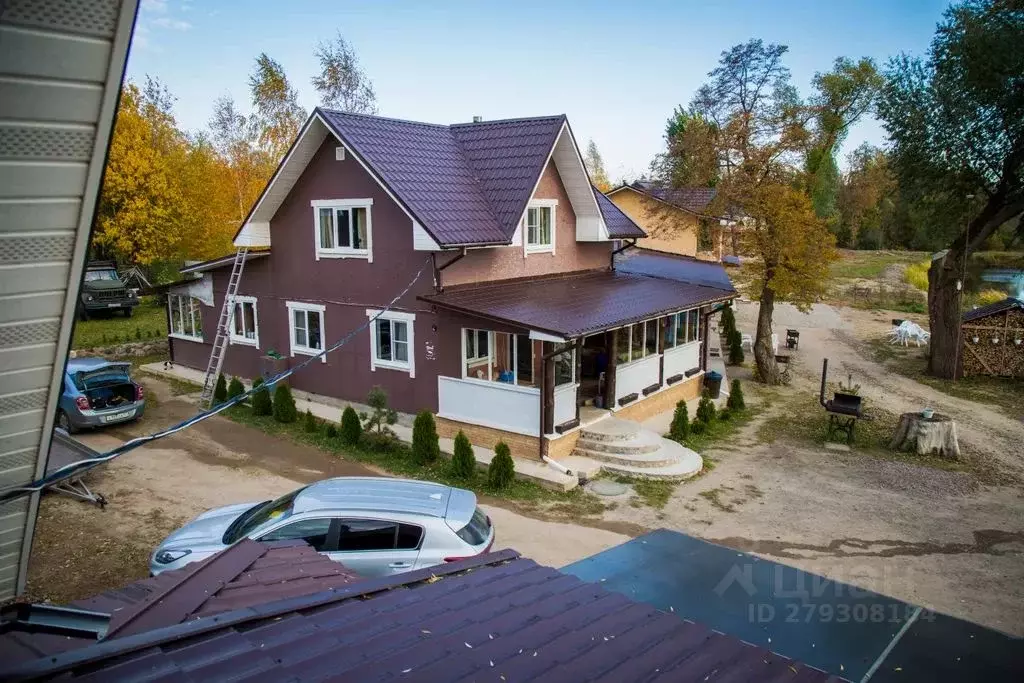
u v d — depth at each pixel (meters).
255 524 9.53
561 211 21.47
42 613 4.16
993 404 23.09
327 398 20.81
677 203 31.83
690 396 23.36
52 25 1.95
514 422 16.42
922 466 17.00
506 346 17.00
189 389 22.64
